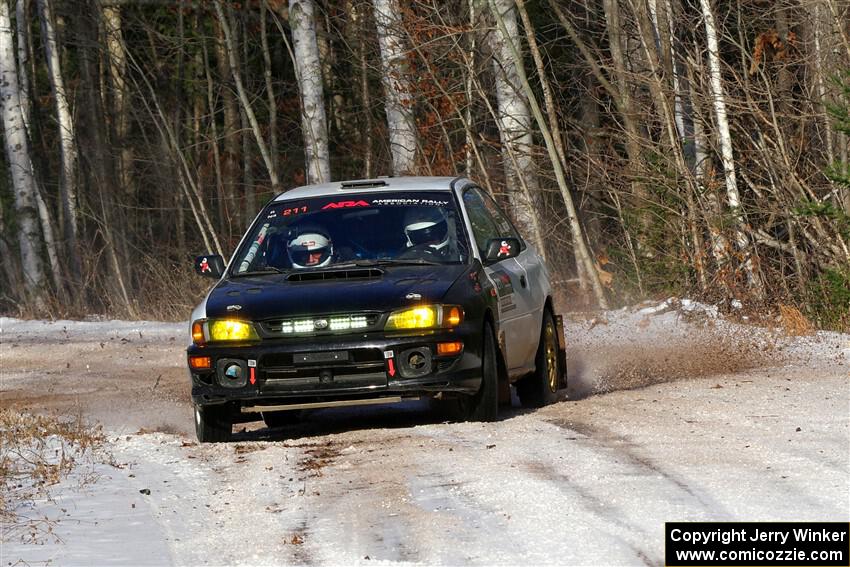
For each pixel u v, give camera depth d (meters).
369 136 111.94
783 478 23.98
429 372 31.69
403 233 35.34
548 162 81.25
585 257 69.81
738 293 62.25
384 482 25.25
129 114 146.00
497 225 39.16
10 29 113.12
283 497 24.78
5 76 112.50
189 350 32.84
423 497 23.70
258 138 104.25
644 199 65.62
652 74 70.75
